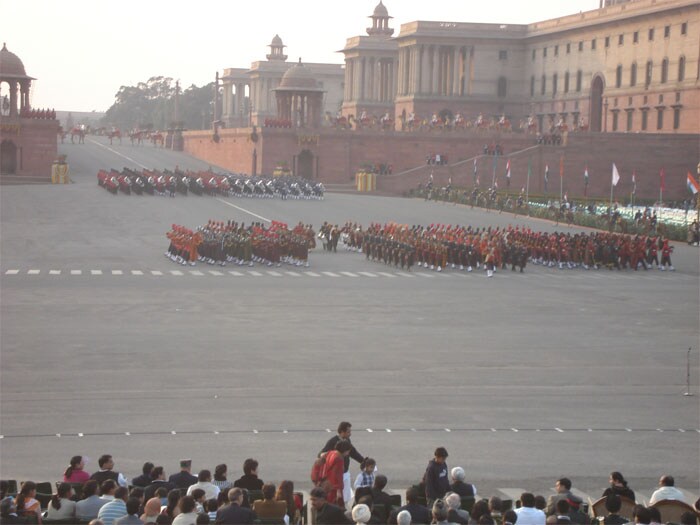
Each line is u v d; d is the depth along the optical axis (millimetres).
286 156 149625
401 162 153625
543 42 189125
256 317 52312
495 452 30203
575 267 81312
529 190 148375
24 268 69875
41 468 27859
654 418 34406
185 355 42438
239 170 156125
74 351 42812
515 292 65125
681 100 154125
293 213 108688
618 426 33344
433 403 35625
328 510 19781
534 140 155250
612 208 118438
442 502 19688
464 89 195625
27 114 135000
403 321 52281
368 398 36094
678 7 152500
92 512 20703
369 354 43531
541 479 27844
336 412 34188
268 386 37500
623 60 167875
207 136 170250
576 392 37750
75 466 23547
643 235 95875
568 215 109438
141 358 41688
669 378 40406
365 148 152500
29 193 114062
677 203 140625
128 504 18953
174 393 36250
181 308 54625
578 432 32562
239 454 29438
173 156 173375
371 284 67312
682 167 149875
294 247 76938
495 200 123750
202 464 28391
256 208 111750
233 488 19422
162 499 21266
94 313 52250
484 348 45406
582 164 149125
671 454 30469
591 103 176750
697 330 51625
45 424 32125
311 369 40375
